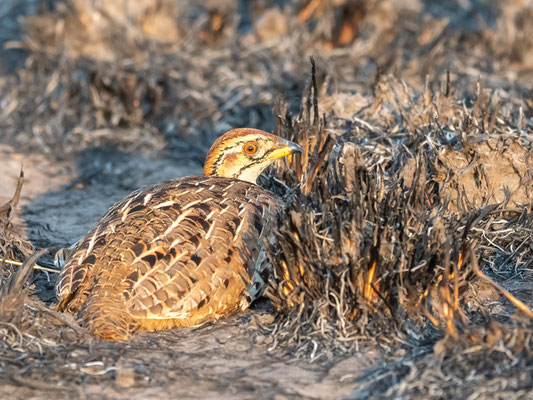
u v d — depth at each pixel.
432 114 12.47
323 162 11.37
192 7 23.67
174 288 9.12
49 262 11.56
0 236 11.20
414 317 9.27
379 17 20.48
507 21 20.34
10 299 9.23
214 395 8.11
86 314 9.08
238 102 17.91
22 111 18.52
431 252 9.41
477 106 12.61
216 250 9.50
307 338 9.12
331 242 9.59
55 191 15.15
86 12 19.47
